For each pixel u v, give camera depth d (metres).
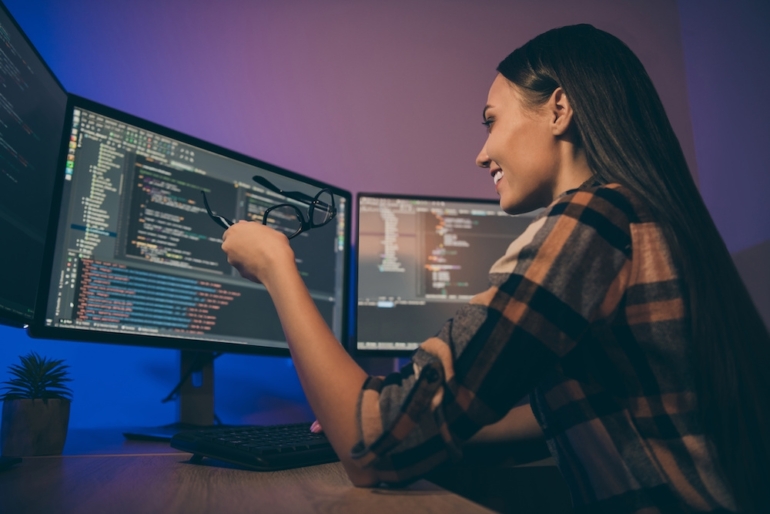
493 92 0.73
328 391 0.54
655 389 0.55
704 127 1.68
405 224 1.36
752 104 1.50
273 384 1.31
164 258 1.05
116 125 1.03
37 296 0.87
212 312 1.10
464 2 1.67
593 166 0.64
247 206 1.19
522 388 0.51
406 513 0.40
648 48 1.75
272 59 1.46
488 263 1.38
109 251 0.98
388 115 1.54
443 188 1.54
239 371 1.29
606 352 0.57
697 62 1.72
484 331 0.52
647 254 0.56
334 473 0.60
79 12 1.26
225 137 1.37
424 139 1.55
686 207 0.59
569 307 0.52
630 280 0.55
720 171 1.61
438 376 0.51
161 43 1.34
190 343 1.05
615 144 0.62
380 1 1.60
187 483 0.53
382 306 1.31
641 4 1.77
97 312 0.95
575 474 0.62
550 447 0.67
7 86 0.80
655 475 0.53
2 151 0.78
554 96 0.67
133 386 1.18
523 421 0.82
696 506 0.51
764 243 1.44
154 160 1.07
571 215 0.55
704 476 0.52
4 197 0.79
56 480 0.54
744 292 0.59
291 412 1.31
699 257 0.56
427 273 1.34
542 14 1.71
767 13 1.47
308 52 1.50
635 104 0.64
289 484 0.53
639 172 0.60
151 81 1.31
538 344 0.51
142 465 0.64
